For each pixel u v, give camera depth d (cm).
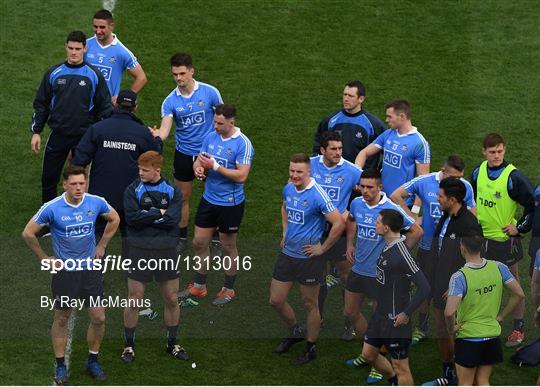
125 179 4531
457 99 5788
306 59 6044
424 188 4328
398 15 6341
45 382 4078
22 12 6238
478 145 5488
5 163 5331
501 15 6338
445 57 6059
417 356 4303
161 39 6134
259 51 6088
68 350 4244
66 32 6116
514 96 5806
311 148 5481
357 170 4438
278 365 4234
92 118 4850
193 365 4206
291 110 5716
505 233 4381
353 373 4209
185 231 4894
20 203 5078
